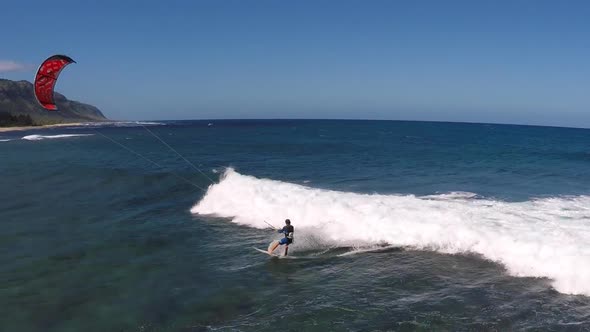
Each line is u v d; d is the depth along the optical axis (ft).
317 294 32.58
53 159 116.06
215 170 91.91
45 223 52.06
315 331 26.86
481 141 209.46
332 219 50.24
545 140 225.76
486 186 72.90
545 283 33.01
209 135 263.49
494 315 28.50
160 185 75.82
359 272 36.86
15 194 69.21
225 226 51.67
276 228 50.49
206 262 39.78
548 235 40.81
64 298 31.58
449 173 89.71
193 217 55.77
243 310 30.04
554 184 74.95
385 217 48.19
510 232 41.91
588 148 163.84
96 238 46.44
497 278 34.40
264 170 94.27
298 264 39.24
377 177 84.02
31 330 27.04
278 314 29.32
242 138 226.99
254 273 37.11
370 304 30.63
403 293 32.35
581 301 30.09
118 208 60.39
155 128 403.75
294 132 306.96
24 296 31.83
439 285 33.55
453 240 41.88
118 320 28.40
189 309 30.09
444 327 27.12
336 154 132.05
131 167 97.96
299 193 61.72
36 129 355.77
